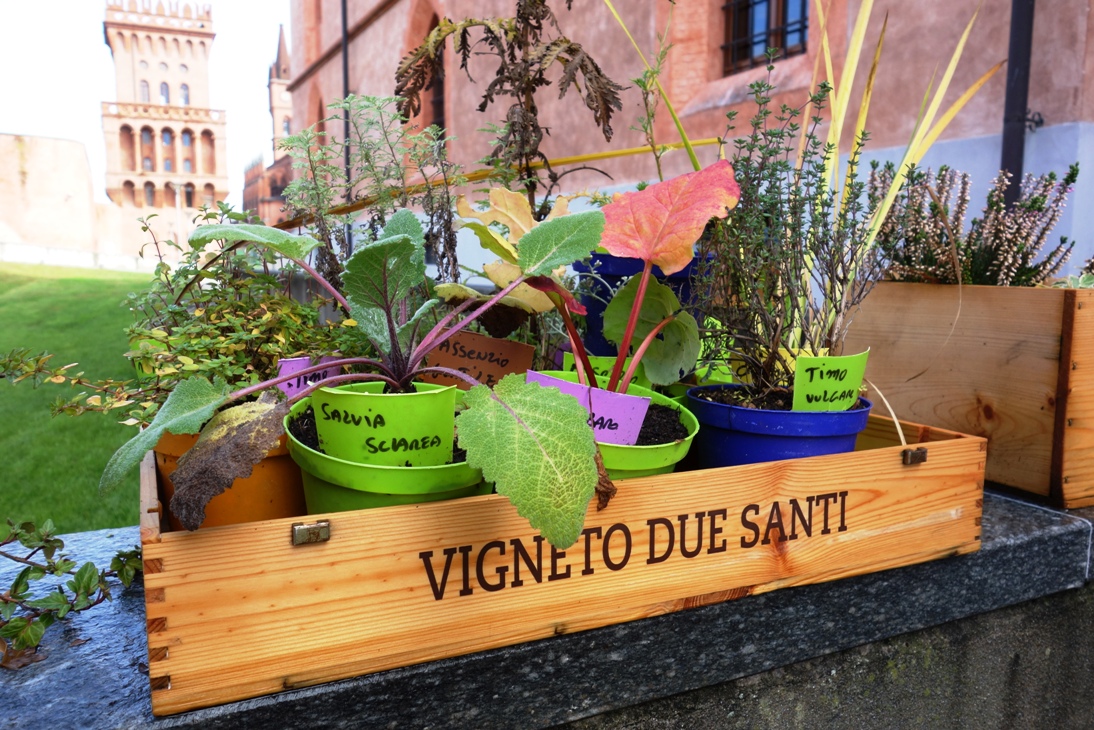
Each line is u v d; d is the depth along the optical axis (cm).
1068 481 124
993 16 315
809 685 98
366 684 68
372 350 102
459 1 733
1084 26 285
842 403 98
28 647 77
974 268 144
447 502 70
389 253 73
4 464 364
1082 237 296
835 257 106
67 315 990
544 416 68
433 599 70
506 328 106
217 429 65
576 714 79
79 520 272
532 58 113
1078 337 121
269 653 65
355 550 67
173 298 106
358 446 73
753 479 86
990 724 115
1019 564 111
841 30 388
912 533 99
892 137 362
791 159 245
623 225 89
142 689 70
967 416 139
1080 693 124
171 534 60
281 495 89
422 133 112
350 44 1095
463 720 73
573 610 77
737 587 87
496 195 94
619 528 79
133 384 94
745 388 110
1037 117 302
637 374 111
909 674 106
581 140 576
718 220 102
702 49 486
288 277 116
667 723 88
